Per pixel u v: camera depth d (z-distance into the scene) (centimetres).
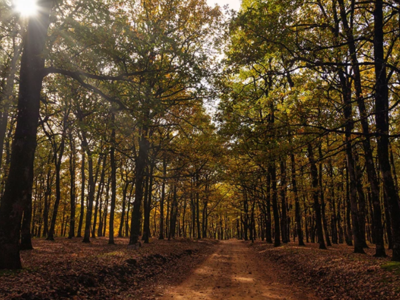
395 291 751
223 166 2216
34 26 976
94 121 1534
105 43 1026
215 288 973
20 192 894
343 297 834
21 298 614
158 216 5344
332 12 1339
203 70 1310
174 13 1655
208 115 1753
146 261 1297
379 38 1055
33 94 960
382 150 1137
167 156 2088
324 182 2584
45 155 3194
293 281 1123
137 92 1166
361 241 1673
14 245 865
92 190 2508
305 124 1027
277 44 1030
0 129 1716
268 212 3384
